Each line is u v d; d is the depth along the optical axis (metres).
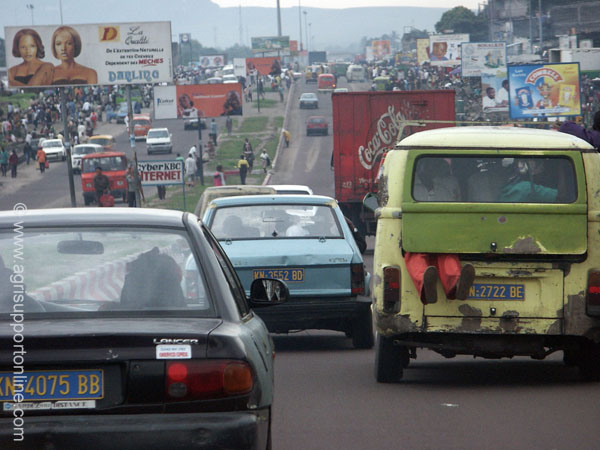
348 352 23.41
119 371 8.73
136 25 115.00
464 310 17.23
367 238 67.00
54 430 8.48
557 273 17.20
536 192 17.39
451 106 52.44
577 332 17.16
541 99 125.69
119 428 8.55
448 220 17.17
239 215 24.25
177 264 9.89
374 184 52.62
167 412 8.72
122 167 110.81
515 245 17.11
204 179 137.75
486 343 17.41
